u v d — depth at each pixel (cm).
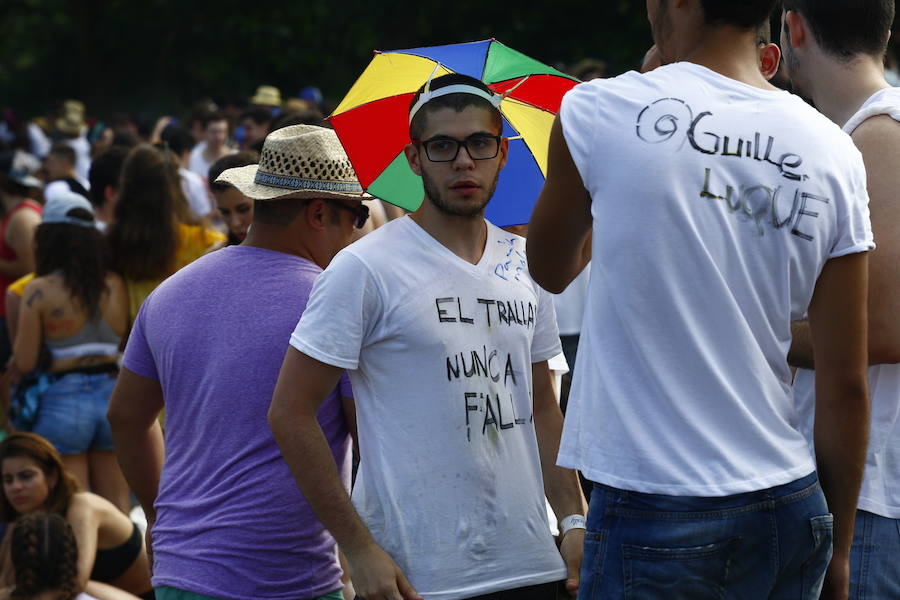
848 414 398
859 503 488
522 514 477
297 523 520
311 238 549
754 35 399
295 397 462
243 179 570
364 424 474
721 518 372
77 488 906
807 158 378
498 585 468
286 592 519
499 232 496
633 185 373
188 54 4597
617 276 378
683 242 370
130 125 3112
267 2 4466
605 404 384
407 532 461
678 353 373
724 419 374
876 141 472
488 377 472
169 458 546
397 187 557
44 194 1758
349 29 4228
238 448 521
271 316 525
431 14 3947
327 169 541
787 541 380
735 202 372
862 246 384
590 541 391
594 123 385
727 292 372
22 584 817
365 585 456
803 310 390
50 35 4959
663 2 408
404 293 461
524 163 564
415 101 475
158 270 1004
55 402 998
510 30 3719
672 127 375
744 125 377
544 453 518
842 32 493
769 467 376
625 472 378
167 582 525
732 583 379
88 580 881
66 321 995
